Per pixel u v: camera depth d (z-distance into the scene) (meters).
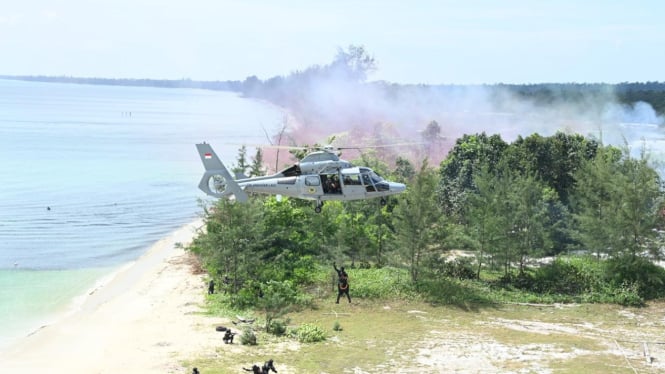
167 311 45.38
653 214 49.84
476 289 49.22
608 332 40.44
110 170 135.38
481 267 53.72
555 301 47.66
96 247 71.81
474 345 37.31
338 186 38.97
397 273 51.56
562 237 60.47
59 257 66.94
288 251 52.88
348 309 45.31
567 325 42.03
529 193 51.50
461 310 45.41
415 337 38.88
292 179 39.22
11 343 39.38
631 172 52.81
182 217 91.56
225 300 47.03
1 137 191.75
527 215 51.12
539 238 52.00
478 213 52.69
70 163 143.50
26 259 65.75
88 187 113.81
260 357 34.94
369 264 56.78
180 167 143.75
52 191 108.31
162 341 38.34
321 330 39.28
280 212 56.00
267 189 39.62
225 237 48.41
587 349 36.69
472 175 67.88
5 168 131.75
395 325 41.56
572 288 49.44
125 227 83.44
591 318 43.78
